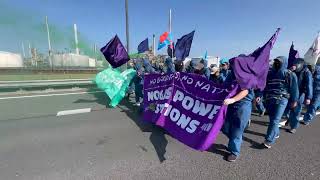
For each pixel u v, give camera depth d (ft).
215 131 12.44
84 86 38.96
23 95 31.89
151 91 18.31
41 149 14.15
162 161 12.80
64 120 20.04
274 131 14.44
